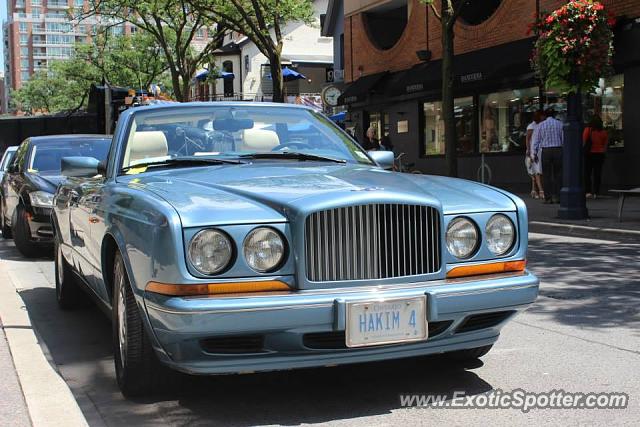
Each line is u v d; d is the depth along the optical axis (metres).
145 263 3.69
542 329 5.76
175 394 4.31
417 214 3.82
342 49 30.70
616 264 8.91
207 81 34.78
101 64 46.31
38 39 177.88
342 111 32.28
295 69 48.84
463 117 22.44
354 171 4.53
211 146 5.14
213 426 3.79
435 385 4.41
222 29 30.30
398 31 28.06
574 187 12.88
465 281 3.90
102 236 4.55
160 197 3.88
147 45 42.16
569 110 12.89
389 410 4.00
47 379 4.53
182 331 3.47
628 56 15.92
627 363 4.80
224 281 3.52
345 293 3.63
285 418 3.89
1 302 7.05
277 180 4.13
